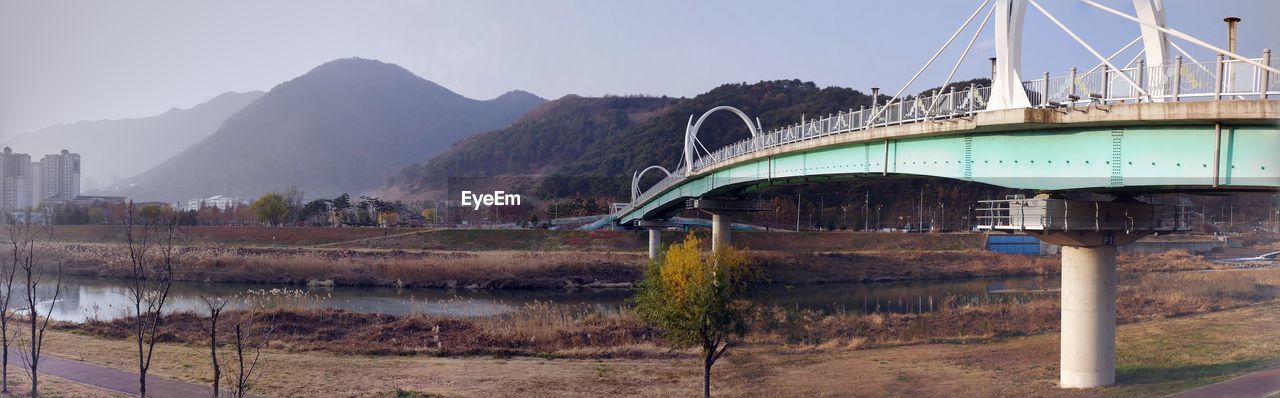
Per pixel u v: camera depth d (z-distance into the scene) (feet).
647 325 167.53
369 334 166.20
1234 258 354.95
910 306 236.84
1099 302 106.52
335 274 304.30
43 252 259.19
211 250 337.93
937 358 137.28
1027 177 106.73
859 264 339.98
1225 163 86.38
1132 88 95.25
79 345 139.33
